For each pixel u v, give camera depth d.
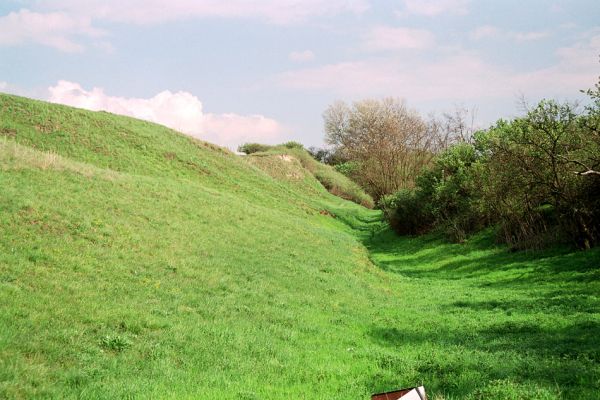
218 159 60.78
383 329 17.84
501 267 31.81
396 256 44.91
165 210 28.89
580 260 27.84
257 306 18.30
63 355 10.89
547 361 11.74
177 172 48.44
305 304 20.25
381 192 78.00
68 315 12.92
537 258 31.77
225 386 10.70
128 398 9.48
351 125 95.62
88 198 25.27
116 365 11.12
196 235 26.31
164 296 16.83
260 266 24.42
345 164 106.69
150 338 13.07
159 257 20.88
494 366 11.72
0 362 9.73
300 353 14.01
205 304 17.05
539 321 16.95
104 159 44.00
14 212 19.42
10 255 15.83
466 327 17.55
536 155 30.33
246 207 38.91
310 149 139.12
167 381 10.63
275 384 11.17
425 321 18.95
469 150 49.12
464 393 9.90
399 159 76.19
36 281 14.62
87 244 19.23
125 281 17.16
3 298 12.70
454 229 44.28
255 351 13.55
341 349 14.84
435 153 72.25
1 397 8.66
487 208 37.12
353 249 38.22
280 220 38.91
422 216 51.53
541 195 31.94
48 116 47.91
